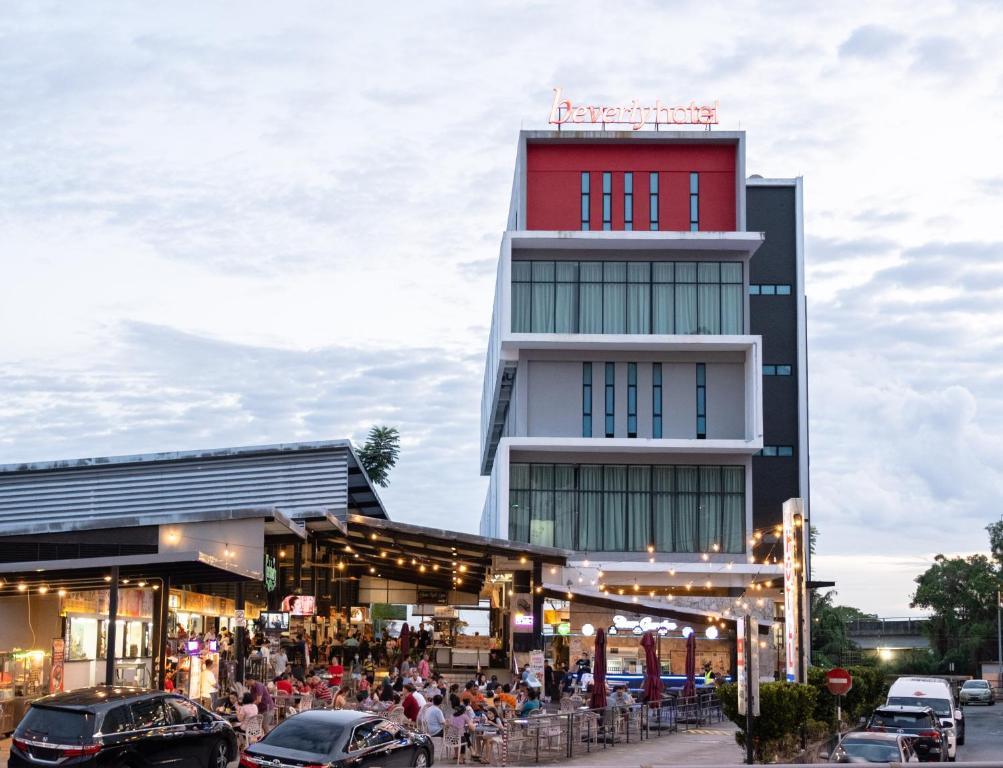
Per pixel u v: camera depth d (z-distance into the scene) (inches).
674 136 2554.1
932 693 1339.8
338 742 740.0
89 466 1691.7
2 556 1146.7
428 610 2324.1
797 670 1170.0
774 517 3021.7
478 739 1027.3
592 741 1181.7
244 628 1232.2
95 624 1117.7
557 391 2507.4
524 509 2450.8
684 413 2503.7
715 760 1063.0
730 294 2527.1
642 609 1761.8
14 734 697.0
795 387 3088.1
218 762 786.8
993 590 4050.2
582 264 2534.5
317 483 1615.4
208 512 1189.1
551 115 2632.9
